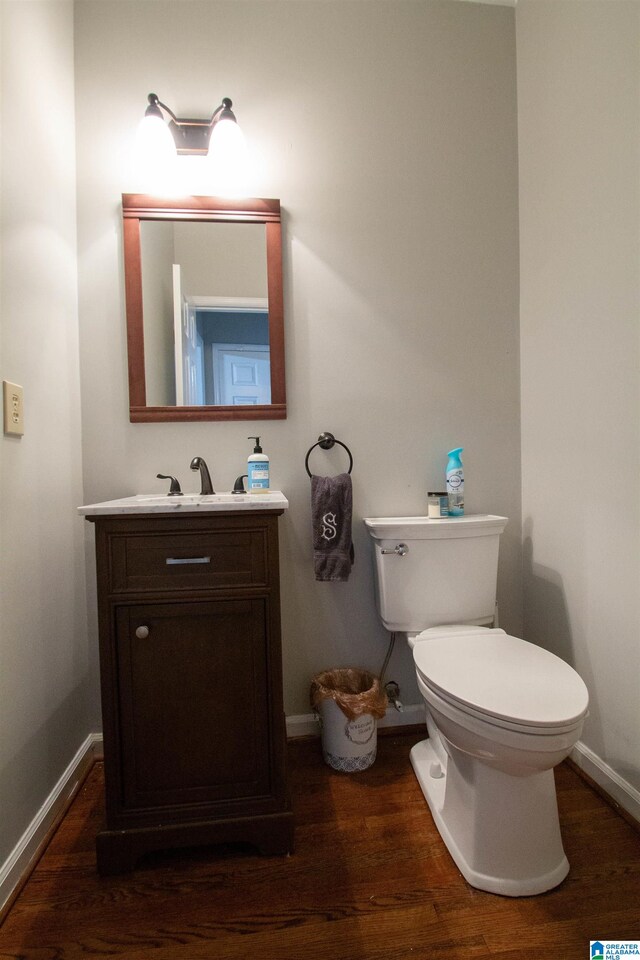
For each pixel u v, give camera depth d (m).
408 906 0.95
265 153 1.52
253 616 1.08
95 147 1.46
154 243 1.48
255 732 1.08
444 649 1.18
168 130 1.40
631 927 0.91
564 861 1.02
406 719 1.59
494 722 0.89
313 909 0.95
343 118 1.55
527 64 1.55
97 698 1.48
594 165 1.26
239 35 1.50
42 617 1.20
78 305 1.45
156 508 1.03
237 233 1.51
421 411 1.60
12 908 0.97
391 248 1.58
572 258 1.36
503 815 0.99
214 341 1.50
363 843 1.11
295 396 1.54
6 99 1.07
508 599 1.65
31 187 1.18
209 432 1.51
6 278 1.06
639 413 1.15
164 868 1.05
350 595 1.57
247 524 1.07
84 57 1.46
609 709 1.25
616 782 1.21
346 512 1.44
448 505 1.53
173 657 1.06
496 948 0.87
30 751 1.11
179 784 1.07
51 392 1.28
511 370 1.64
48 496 1.25
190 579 1.06
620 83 1.17
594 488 1.30
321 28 1.53
